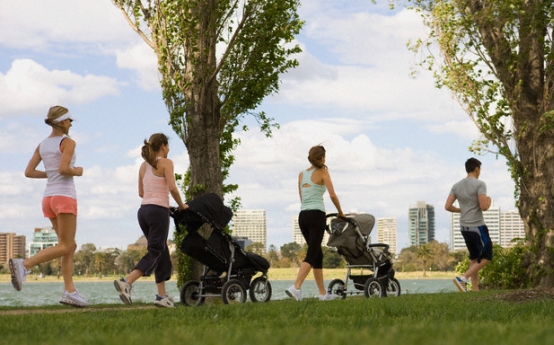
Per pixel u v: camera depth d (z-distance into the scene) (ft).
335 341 14.05
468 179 51.49
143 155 37.68
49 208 35.27
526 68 67.05
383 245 44.83
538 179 66.23
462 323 19.54
